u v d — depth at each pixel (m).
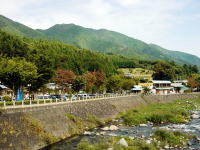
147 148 35.84
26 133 37.16
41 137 39.53
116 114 76.56
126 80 143.50
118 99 91.69
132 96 108.56
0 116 34.62
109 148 34.94
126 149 34.72
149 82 174.00
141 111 82.25
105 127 54.38
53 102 54.78
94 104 69.75
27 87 64.56
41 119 43.38
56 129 45.00
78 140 43.19
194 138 44.91
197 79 199.88
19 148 33.75
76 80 98.50
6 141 32.59
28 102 49.47
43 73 62.19
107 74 176.38
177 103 118.56
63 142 41.78
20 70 51.50
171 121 65.94
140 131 51.94
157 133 44.84
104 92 129.25
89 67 182.12
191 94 156.25
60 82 103.19
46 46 195.88
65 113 52.53
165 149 37.66
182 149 37.78
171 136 42.97
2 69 51.22
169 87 170.25
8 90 78.12
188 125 60.16
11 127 35.22
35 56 64.75
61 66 145.38
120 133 49.56
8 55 103.12
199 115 78.31
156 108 91.75
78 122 53.56
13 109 37.78
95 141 41.94
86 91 112.06
